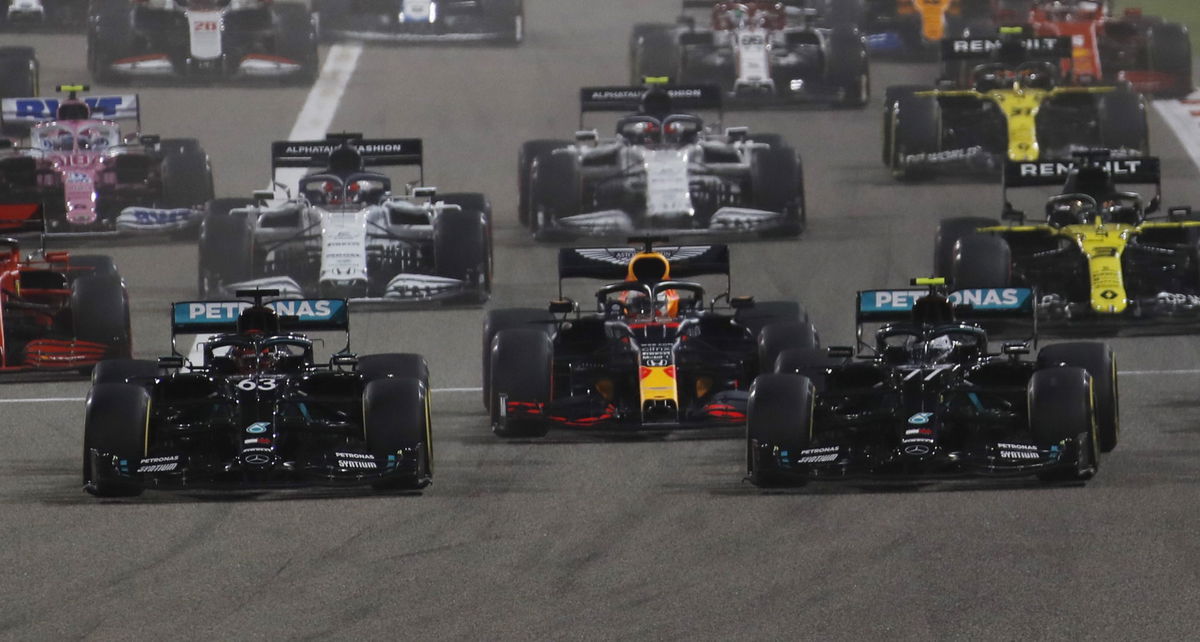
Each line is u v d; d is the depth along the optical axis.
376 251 85.88
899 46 142.25
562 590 48.22
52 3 151.00
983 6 146.38
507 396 63.12
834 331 80.50
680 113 101.12
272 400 57.31
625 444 63.22
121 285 73.94
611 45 149.88
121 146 99.19
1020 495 55.44
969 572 48.62
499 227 101.25
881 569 49.16
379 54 145.50
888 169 111.81
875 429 58.50
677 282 68.69
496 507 55.62
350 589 48.47
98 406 56.31
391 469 56.16
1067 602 46.25
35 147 98.25
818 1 143.75
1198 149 117.62
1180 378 71.19
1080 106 112.69
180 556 51.31
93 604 47.62
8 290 73.81
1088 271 78.44
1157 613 45.34
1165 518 52.75
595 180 98.25
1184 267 81.31
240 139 120.75
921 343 60.47
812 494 56.38
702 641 44.44
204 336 80.44
